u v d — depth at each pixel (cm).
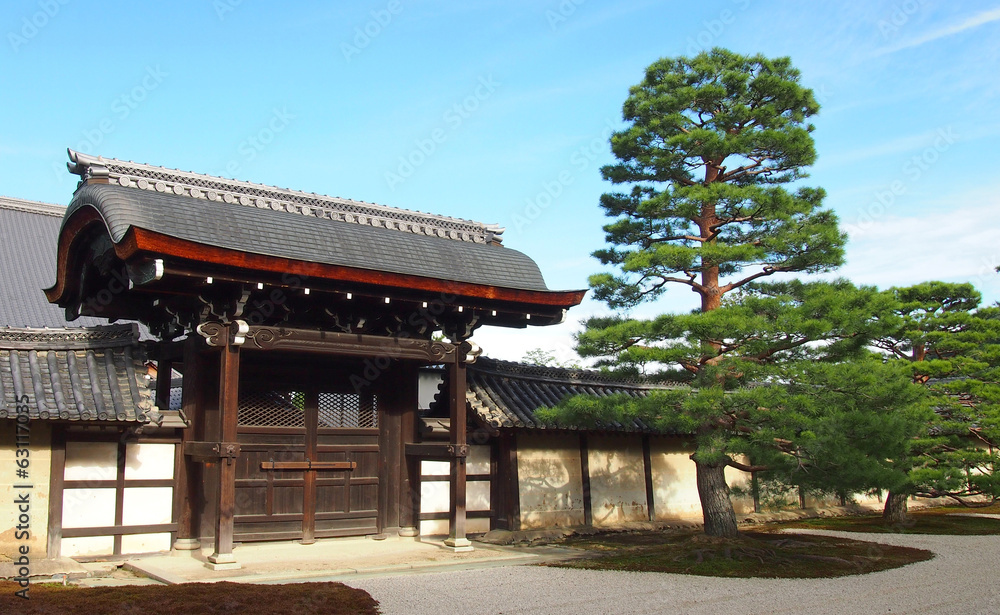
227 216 1265
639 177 1581
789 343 1398
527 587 1112
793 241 1429
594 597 1058
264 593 998
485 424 1598
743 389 1377
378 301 1365
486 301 1426
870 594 1109
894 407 1370
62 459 1221
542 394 1778
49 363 1273
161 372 1454
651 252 1450
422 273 1401
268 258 1177
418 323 1452
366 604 970
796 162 1512
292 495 1434
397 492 1546
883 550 1519
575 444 1794
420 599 1023
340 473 1491
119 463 1285
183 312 1302
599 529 1753
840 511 2302
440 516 1616
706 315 1327
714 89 1477
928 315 2184
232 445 1198
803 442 1298
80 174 1325
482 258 1534
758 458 1317
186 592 993
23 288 2336
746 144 1459
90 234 1298
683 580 1183
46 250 2566
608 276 1524
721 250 1386
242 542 1372
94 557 1247
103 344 1338
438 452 1473
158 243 1088
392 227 1538
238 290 1209
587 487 1781
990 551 1564
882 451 1355
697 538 1462
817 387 1359
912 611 1009
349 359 1515
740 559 1338
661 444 1967
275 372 1440
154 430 1313
